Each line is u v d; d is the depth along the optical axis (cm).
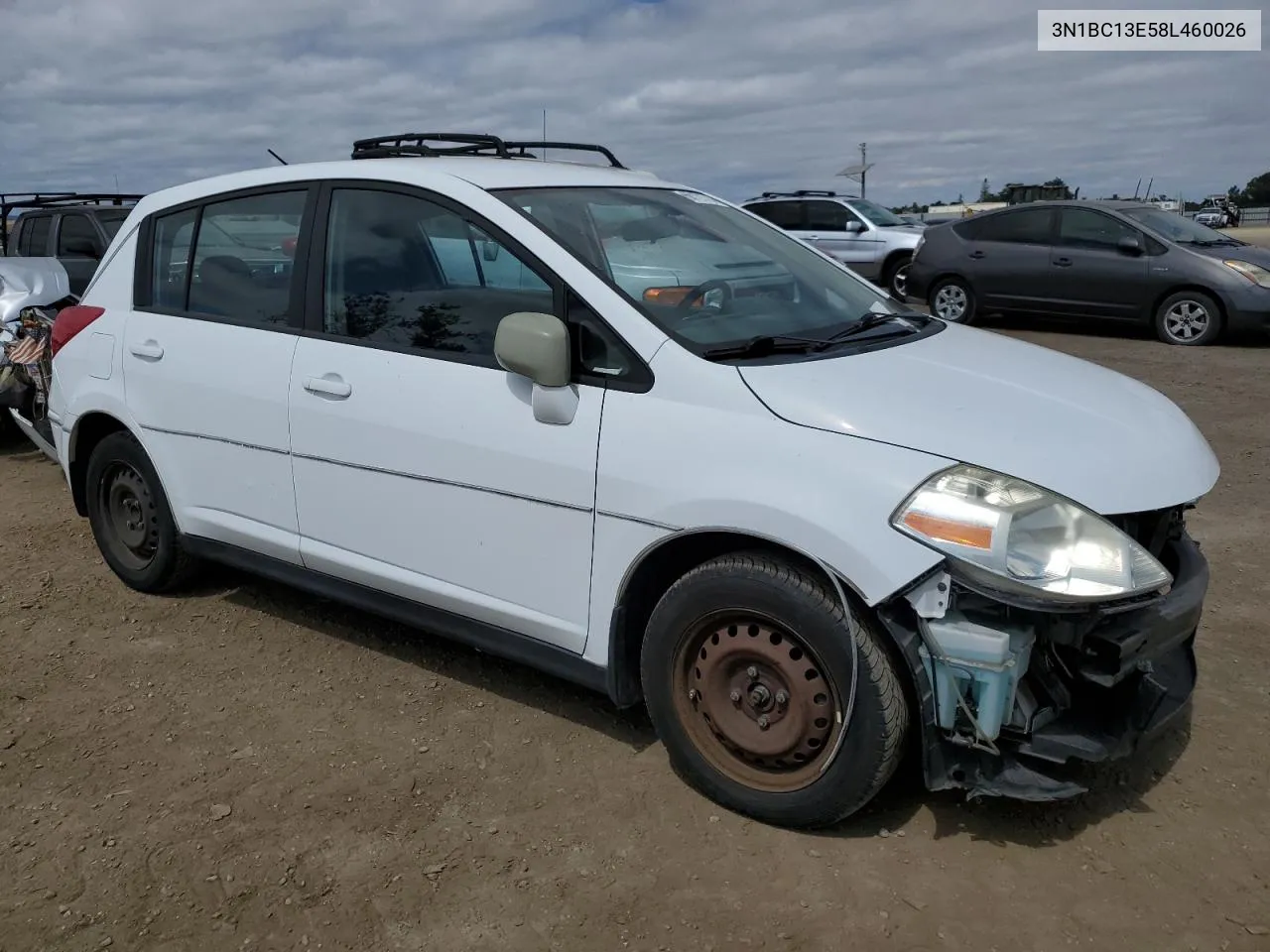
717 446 277
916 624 258
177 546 446
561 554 311
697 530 279
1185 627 272
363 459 353
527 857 282
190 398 407
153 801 310
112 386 439
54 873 278
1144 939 248
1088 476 263
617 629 305
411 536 348
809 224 1644
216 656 408
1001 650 247
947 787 266
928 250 1352
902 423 268
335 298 366
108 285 452
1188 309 1144
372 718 359
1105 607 249
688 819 297
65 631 432
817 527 260
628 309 300
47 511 607
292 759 333
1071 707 270
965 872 273
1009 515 248
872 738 265
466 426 324
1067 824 292
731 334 311
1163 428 297
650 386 292
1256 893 263
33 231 1085
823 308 354
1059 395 299
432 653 410
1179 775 315
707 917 258
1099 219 1207
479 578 334
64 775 324
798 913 259
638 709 363
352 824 298
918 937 250
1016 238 1273
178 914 262
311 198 376
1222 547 511
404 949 250
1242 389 896
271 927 258
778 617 272
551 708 364
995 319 1413
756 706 286
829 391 279
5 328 708
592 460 298
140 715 362
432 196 343
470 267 332
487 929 256
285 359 374
